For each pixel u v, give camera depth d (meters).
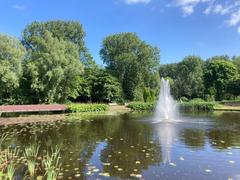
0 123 18.66
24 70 32.41
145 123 18.95
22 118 22.31
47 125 17.66
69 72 33.03
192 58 75.31
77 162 8.42
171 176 7.03
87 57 50.22
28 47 44.38
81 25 48.88
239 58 72.56
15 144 11.30
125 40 53.50
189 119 22.12
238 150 10.09
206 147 10.59
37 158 8.91
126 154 9.45
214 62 59.56
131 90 51.88
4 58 26.97
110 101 47.81
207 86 60.03
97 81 47.28
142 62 52.38
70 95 38.44
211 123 18.97
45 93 32.19
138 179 6.80
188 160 8.62
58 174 7.20
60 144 11.29
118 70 52.19
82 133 14.24
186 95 66.88
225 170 7.56
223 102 46.81
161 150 10.07
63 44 33.28
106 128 16.22
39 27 45.38
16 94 32.72
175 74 79.56
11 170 6.59
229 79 55.06
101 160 8.66
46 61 31.14
